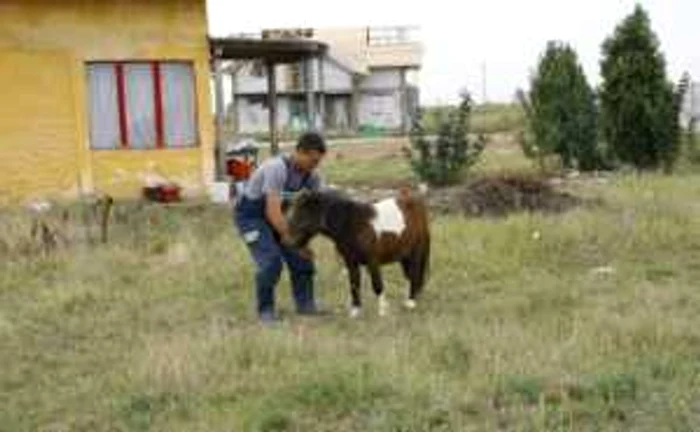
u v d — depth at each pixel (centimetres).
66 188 2464
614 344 1015
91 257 1634
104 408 933
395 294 1359
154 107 2517
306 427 847
